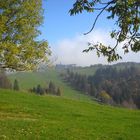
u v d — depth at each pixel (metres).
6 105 43.34
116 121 39.78
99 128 33.44
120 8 11.73
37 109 42.97
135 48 12.17
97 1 11.87
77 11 11.95
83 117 40.78
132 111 51.50
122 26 12.10
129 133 32.19
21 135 26.34
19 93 55.25
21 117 36.78
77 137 28.00
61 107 46.97
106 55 12.45
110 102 184.88
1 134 26.08
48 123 33.22
